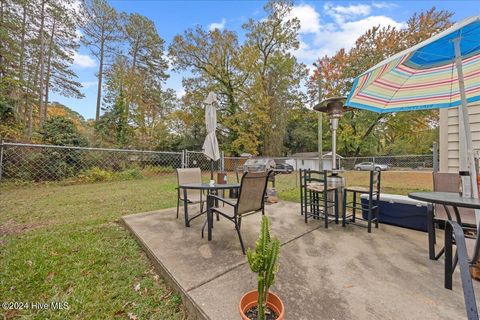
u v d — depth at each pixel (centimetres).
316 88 1675
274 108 1764
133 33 1697
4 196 551
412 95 259
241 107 1608
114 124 1416
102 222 334
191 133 1767
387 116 1421
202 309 137
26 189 668
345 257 207
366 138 1691
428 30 1235
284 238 254
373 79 222
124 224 315
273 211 379
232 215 233
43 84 1444
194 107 1573
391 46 1321
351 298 147
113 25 1600
